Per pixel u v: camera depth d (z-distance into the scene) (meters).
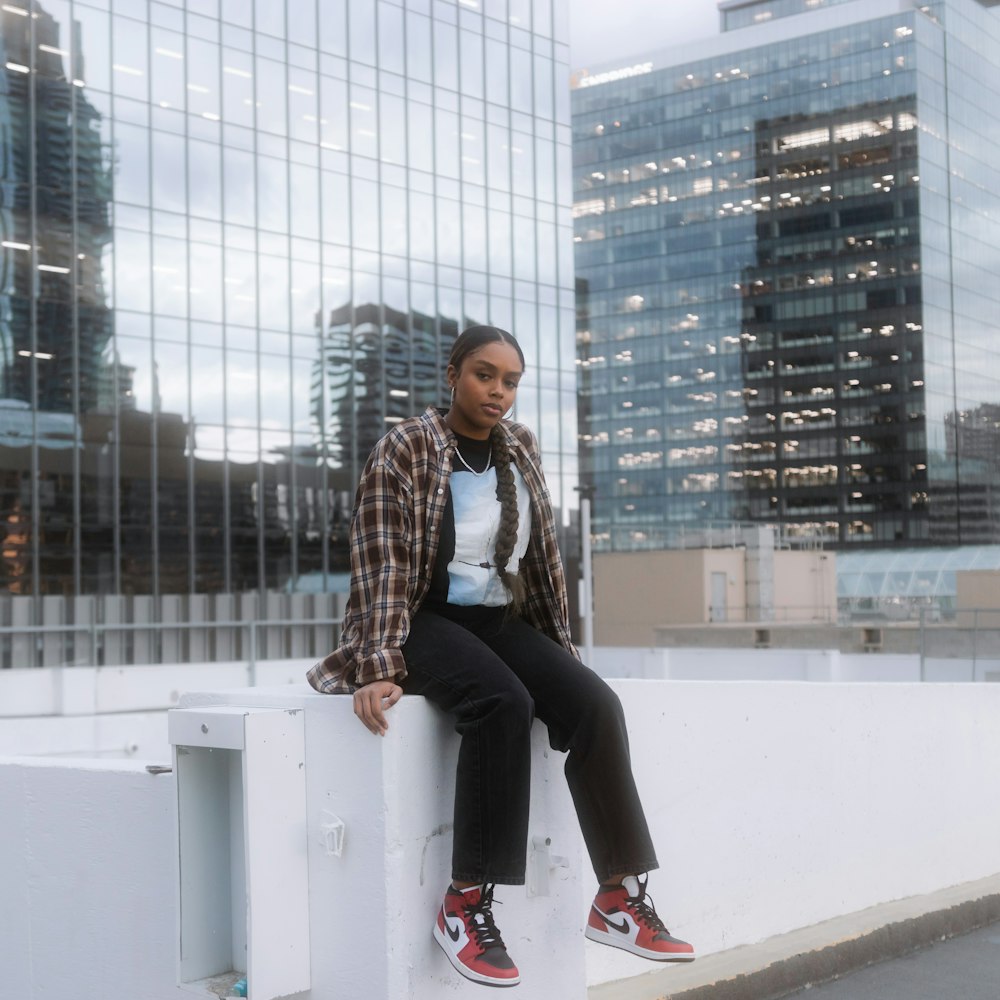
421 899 2.57
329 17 35.03
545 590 2.88
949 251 107.88
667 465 111.75
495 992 2.75
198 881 2.68
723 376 110.31
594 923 2.73
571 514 40.34
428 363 36.59
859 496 104.62
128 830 3.03
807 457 107.06
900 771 5.21
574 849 2.96
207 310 31.53
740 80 112.38
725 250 111.56
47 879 3.26
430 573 2.67
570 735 2.67
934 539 102.00
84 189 29.53
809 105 109.19
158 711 16.30
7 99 28.44
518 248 39.50
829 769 4.77
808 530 106.56
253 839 2.53
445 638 2.59
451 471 2.70
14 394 28.03
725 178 111.94
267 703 2.77
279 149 33.53
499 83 39.50
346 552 33.75
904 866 5.18
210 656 18.17
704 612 46.81
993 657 23.22
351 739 2.59
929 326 104.06
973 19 114.44
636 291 114.44
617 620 48.72
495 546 2.72
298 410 33.16
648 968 3.95
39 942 3.28
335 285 34.47
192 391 31.05
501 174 39.22
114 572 29.16
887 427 104.12
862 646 32.88
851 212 107.06
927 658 23.72
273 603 32.00
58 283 28.88
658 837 3.95
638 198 115.25
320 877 2.63
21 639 15.84
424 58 37.47
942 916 4.90
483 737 2.51
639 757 3.90
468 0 38.88
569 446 40.44
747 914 4.30
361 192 35.38
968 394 108.69
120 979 3.05
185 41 31.73
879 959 4.50
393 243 36.06
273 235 33.16
